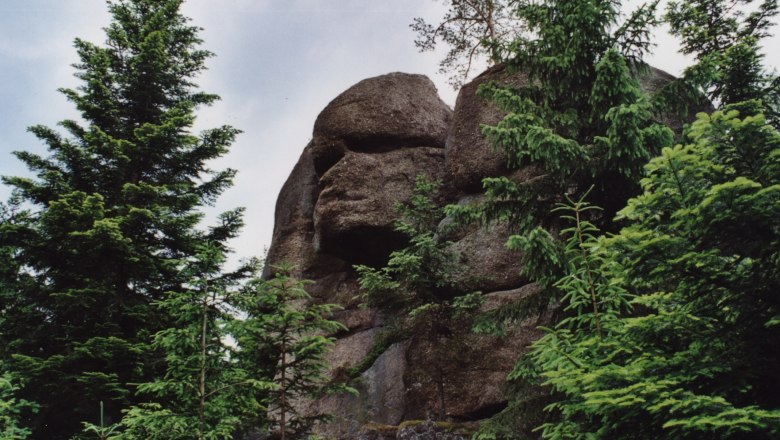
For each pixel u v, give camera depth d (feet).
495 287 40.16
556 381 16.79
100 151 47.24
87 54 51.49
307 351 23.15
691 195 15.75
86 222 41.96
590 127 29.55
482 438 26.14
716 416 12.78
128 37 55.16
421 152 52.95
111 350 38.55
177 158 51.49
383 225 48.91
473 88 50.29
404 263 35.76
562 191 28.19
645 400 14.02
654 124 26.05
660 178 16.30
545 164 27.99
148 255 45.37
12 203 44.91
